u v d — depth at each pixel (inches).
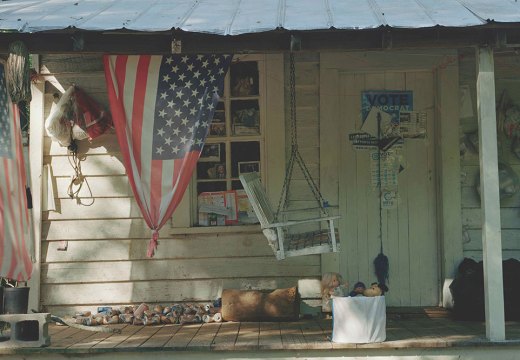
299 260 323.6
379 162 331.3
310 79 328.5
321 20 241.8
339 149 329.7
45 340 252.4
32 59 328.5
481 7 252.5
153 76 272.1
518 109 326.6
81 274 327.3
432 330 275.1
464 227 323.9
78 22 241.4
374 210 331.3
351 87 331.6
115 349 249.0
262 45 250.8
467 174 326.0
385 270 328.8
